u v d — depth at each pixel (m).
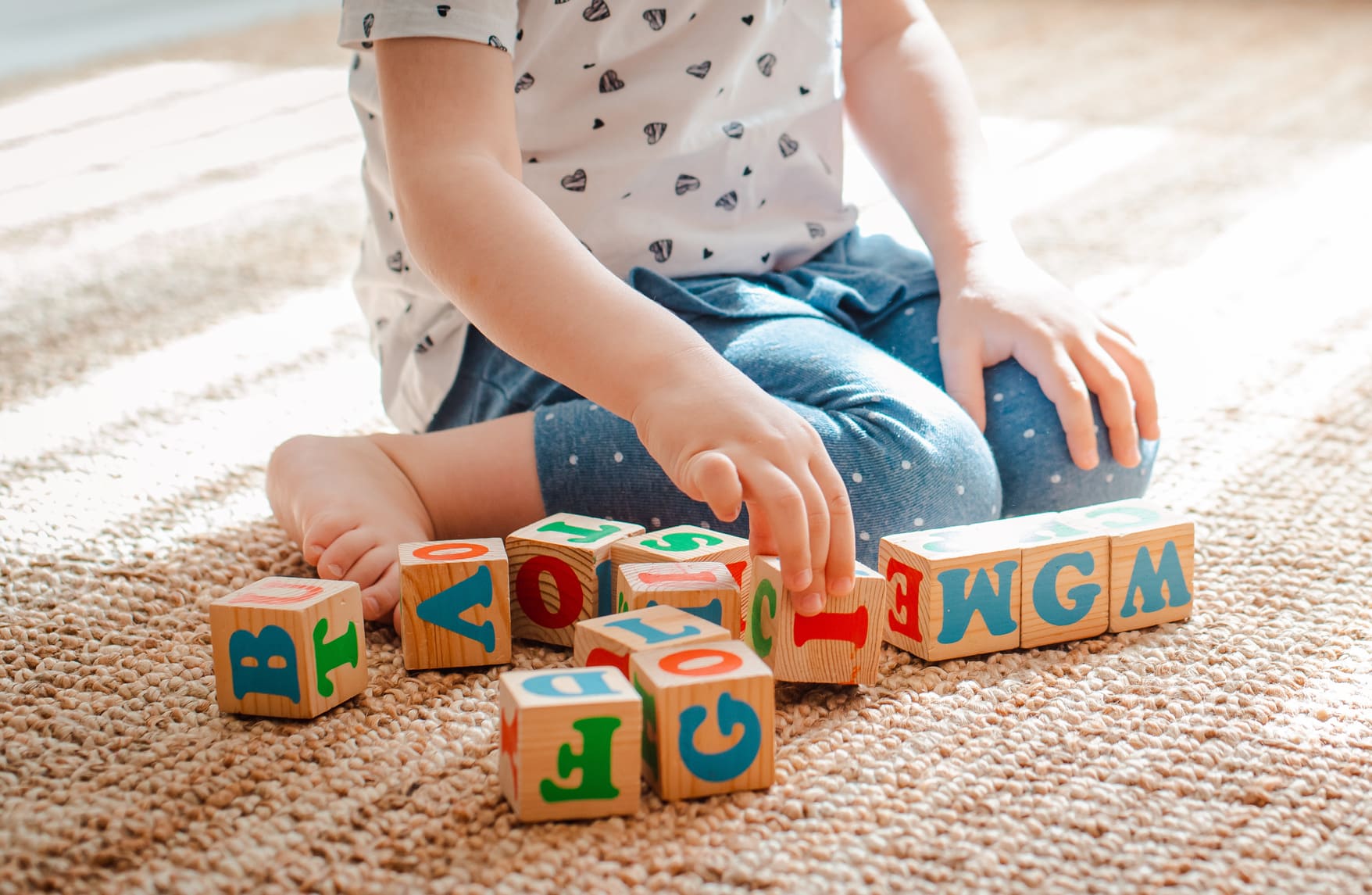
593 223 0.95
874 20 1.12
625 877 0.57
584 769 0.60
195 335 1.45
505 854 0.59
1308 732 0.69
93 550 0.93
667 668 0.63
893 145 1.10
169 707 0.72
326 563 0.80
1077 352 0.91
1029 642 0.78
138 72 3.03
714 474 0.63
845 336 0.92
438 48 0.79
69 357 1.38
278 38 3.45
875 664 0.73
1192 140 2.32
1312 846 0.60
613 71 0.94
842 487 0.69
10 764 0.66
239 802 0.63
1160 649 0.78
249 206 2.01
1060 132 2.40
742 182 1.00
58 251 1.77
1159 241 1.75
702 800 0.63
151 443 1.15
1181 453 1.10
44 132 2.48
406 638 0.75
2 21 3.58
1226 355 1.34
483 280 0.74
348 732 0.69
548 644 0.81
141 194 2.07
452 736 0.69
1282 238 1.75
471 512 0.88
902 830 0.60
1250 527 0.96
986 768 0.66
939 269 1.01
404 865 0.58
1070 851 0.59
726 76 0.96
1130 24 3.54
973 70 2.99
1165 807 0.62
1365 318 1.44
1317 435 1.13
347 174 2.20
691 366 0.70
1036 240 1.76
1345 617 0.82
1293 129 2.38
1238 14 3.65
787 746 0.68
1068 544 0.78
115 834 0.60
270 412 1.23
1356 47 3.15
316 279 1.66
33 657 0.77
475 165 0.77
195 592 0.86
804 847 0.59
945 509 0.84
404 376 1.04
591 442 0.86
